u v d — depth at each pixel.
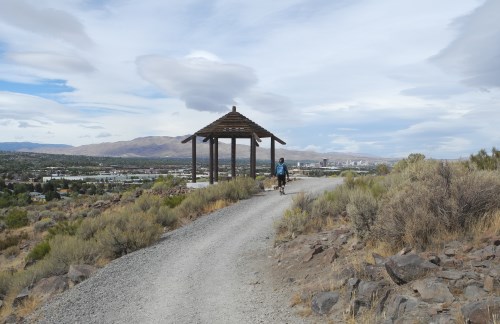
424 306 4.91
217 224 14.90
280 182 20.86
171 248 11.99
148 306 7.38
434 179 7.62
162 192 29.72
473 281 5.05
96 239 14.20
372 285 5.79
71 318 7.12
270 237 12.05
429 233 6.89
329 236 9.81
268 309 6.59
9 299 10.56
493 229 6.57
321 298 6.11
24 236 25.19
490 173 7.68
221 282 8.44
